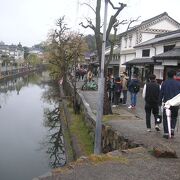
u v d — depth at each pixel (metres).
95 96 23.02
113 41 14.02
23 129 22.69
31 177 13.48
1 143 18.86
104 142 11.13
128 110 15.51
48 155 16.45
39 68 121.12
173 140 8.55
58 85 50.38
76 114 21.03
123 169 6.11
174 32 29.94
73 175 5.77
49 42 43.28
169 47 25.77
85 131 15.68
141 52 33.38
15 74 77.38
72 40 41.06
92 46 65.31
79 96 22.52
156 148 7.10
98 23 13.11
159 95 9.06
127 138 8.75
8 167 14.65
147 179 5.59
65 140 16.23
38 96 42.72
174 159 6.81
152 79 9.54
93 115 14.77
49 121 24.97
